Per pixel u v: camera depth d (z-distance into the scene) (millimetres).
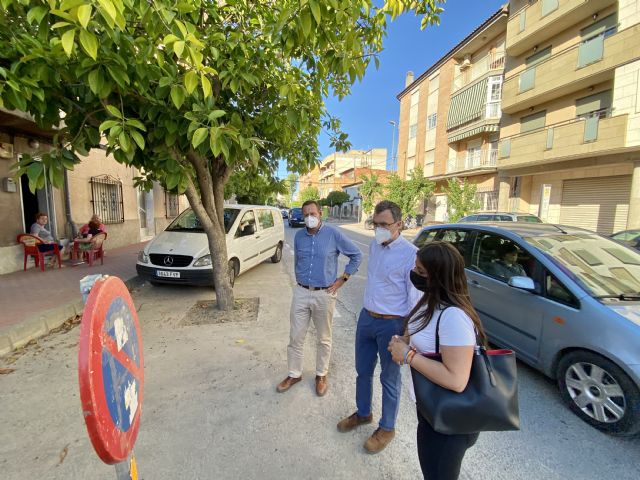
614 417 2354
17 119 5887
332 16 2457
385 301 2172
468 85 19781
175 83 2703
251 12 3738
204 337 4035
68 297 4961
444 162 23453
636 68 10156
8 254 6633
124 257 8727
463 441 1408
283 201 84500
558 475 2014
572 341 2613
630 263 3152
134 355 1137
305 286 2840
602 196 12570
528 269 3180
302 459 2117
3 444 2199
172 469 2014
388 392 2182
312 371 3258
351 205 46062
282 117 3916
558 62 12852
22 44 2357
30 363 3322
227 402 2707
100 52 2309
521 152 14367
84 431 2342
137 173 11906
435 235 4855
